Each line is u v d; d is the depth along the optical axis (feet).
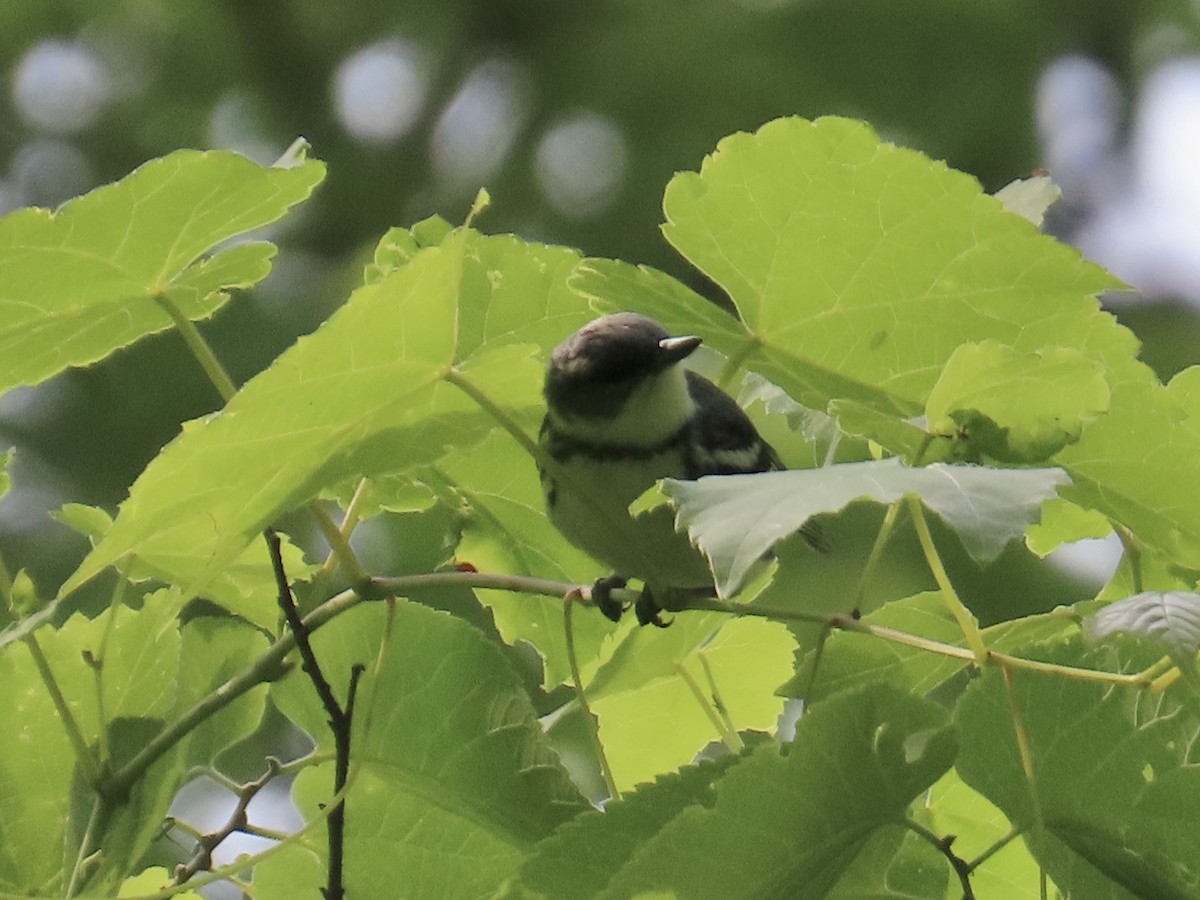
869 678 20.67
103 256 20.26
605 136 61.41
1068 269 20.80
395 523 44.37
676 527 14.90
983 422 18.38
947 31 59.62
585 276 22.35
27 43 66.39
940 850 16.55
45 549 47.16
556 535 24.89
